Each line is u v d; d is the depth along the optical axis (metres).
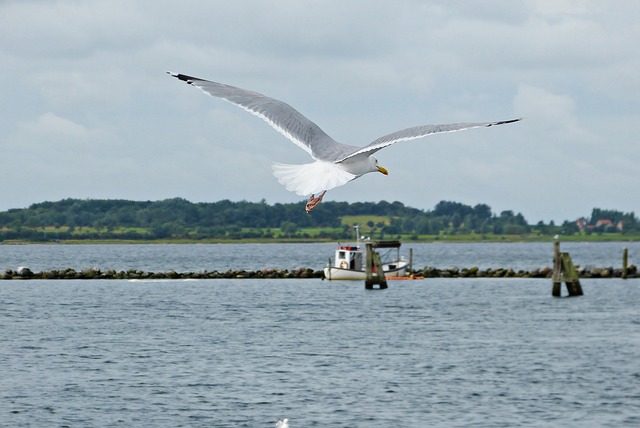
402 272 100.81
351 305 68.44
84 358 40.59
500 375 36.31
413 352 42.31
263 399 32.12
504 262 185.25
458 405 31.30
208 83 11.94
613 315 60.03
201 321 56.75
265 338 47.69
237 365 38.69
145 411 30.53
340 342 46.00
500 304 69.19
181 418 29.64
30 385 34.47
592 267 106.75
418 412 30.34
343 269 96.75
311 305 68.50
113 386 34.25
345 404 31.39
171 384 34.66
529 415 30.00
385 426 28.62
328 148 11.97
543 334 49.34
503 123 10.92
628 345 44.34
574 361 39.47
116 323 55.31
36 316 59.72
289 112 12.27
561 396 32.56
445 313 61.97
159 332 50.62
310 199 11.76
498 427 28.56
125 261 188.75
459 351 42.59
